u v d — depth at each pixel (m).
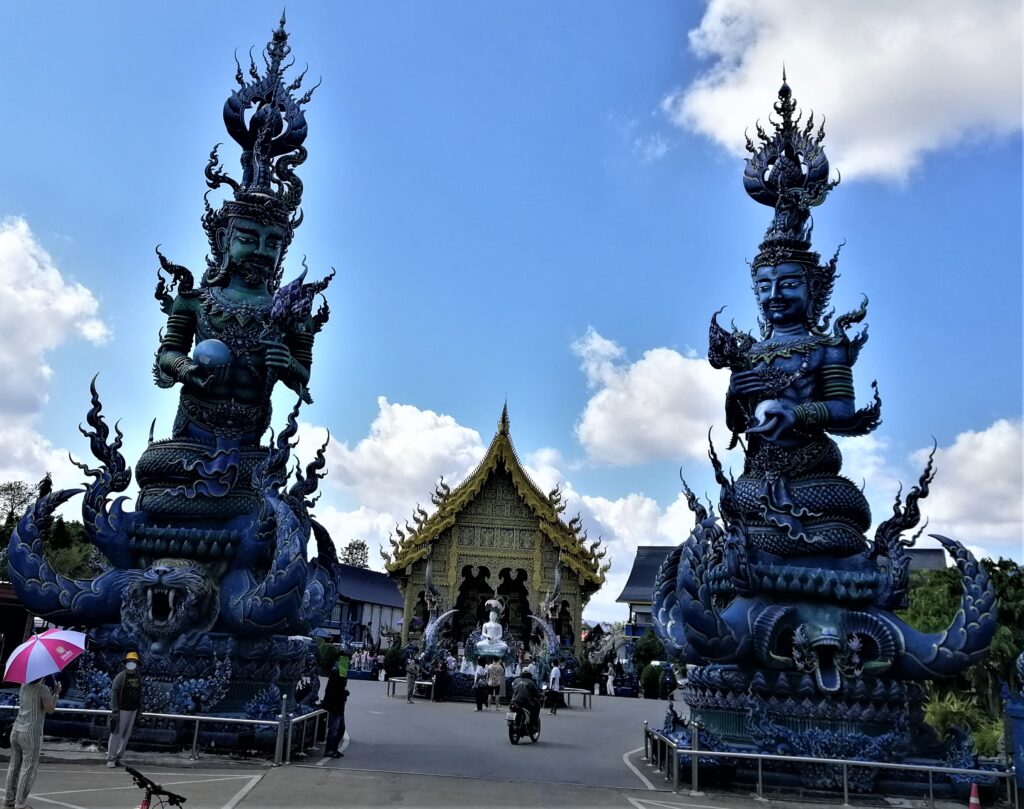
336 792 13.16
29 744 10.52
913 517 17.06
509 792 14.25
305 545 17.02
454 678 36.62
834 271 19.00
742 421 19.02
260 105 20.61
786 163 19.47
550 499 47.34
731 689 16.48
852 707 15.79
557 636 43.47
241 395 18.66
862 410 17.53
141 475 18.11
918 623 27.39
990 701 24.69
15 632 22.41
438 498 47.78
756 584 16.67
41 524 17.16
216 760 15.09
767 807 14.03
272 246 19.28
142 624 16.45
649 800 14.08
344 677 17.30
